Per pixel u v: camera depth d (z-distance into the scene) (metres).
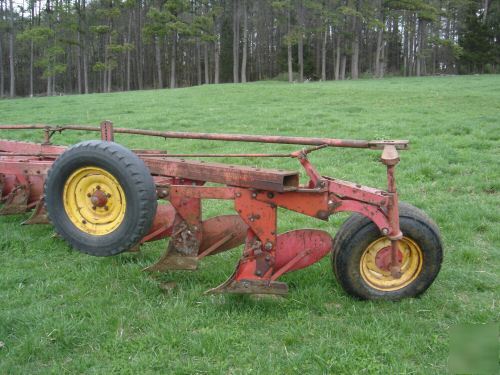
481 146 11.68
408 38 82.69
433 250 4.74
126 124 17.03
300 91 28.06
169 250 5.10
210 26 72.62
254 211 4.70
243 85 35.50
